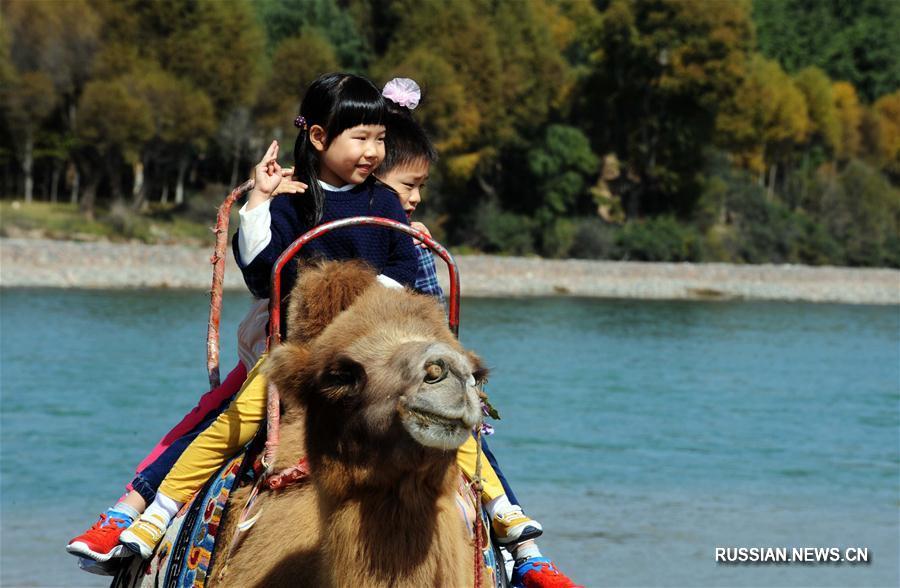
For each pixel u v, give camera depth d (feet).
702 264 297.74
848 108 438.40
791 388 112.06
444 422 12.03
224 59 280.10
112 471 60.95
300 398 13.28
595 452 72.33
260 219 17.74
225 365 106.11
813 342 164.76
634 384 109.81
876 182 379.96
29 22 268.00
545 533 50.06
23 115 265.95
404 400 12.23
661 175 316.60
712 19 300.81
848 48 481.46
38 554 44.19
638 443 76.48
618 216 329.93
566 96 317.01
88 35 270.05
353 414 12.73
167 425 75.72
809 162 413.39
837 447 78.23
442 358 12.13
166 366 105.81
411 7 305.53
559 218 302.66
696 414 91.86
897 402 103.91
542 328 167.22
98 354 113.09
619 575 43.47
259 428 16.96
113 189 275.59
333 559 13.05
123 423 75.92
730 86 304.50
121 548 17.31
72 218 264.52
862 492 62.18
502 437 76.89
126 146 259.19
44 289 189.37
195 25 283.38
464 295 232.53
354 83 19.16
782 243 338.34
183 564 16.28
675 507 56.59
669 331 171.83
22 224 249.96
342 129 18.94
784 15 479.82
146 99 263.49
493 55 294.87
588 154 301.02
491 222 296.92
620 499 58.18
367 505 12.90
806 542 50.06
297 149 19.33
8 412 78.95
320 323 14.79
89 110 255.70
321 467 13.08
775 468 69.10
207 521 16.33
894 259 361.51
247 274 18.02
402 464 12.56
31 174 292.20
